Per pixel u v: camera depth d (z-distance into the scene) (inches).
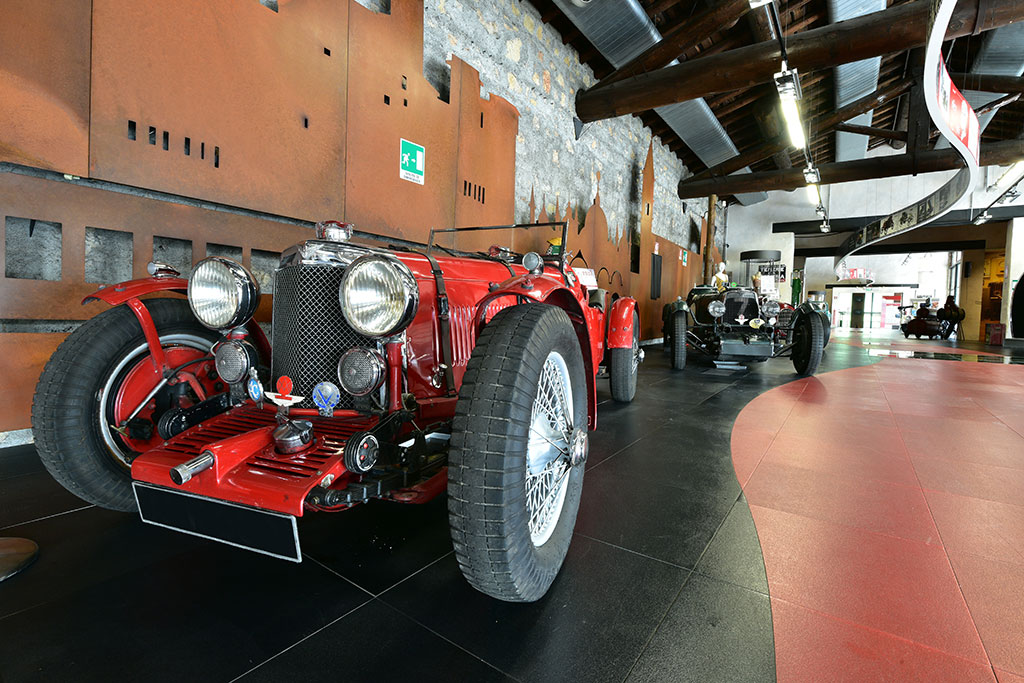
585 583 53.4
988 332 492.7
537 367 45.4
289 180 126.6
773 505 74.6
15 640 42.4
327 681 38.8
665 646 43.4
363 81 144.4
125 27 96.8
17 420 92.1
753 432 117.3
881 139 534.0
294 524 41.3
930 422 128.7
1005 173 473.1
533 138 238.2
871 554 59.9
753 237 606.5
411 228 163.6
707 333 241.6
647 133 372.8
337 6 136.1
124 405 62.9
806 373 206.5
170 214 106.8
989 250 633.0
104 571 53.7
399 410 51.6
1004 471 90.5
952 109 198.4
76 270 95.0
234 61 114.2
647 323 382.6
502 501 40.7
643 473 88.4
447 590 51.6
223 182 113.5
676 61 299.9
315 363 55.7
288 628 45.1
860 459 97.1
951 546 61.9
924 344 467.2
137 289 62.6
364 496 44.5
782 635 44.9
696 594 51.5
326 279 55.4
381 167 151.6
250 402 60.2
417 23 161.9
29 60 85.8
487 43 204.7
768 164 524.1
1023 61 289.3
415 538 62.7
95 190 96.1
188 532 47.2
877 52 209.2
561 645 43.4
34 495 72.4
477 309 53.9
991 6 190.5
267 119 121.2
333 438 50.7
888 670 40.5
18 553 55.0
